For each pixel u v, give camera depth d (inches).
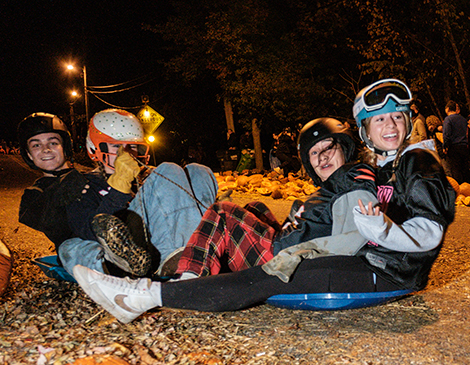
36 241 237.8
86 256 131.0
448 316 125.0
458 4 515.2
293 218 144.2
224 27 677.3
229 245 126.2
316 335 114.0
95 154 145.6
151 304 112.5
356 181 115.1
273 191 407.2
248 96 703.1
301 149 131.6
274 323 122.4
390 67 570.6
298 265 114.6
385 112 115.5
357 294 115.3
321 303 117.4
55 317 127.0
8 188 533.3
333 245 114.0
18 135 144.1
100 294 110.3
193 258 120.7
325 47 653.9
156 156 1169.4
